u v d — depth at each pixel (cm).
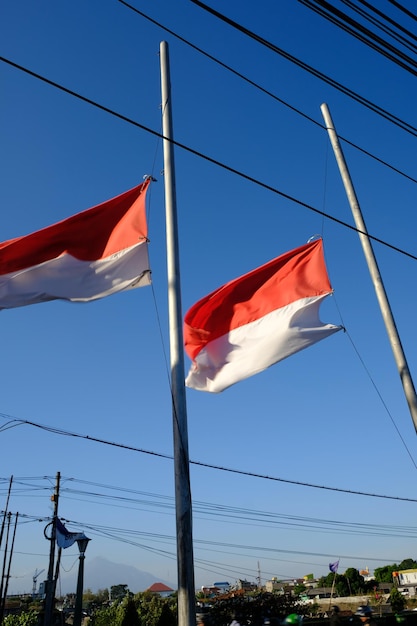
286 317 1055
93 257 1002
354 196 1188
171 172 998
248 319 1091
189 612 689
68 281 977
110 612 3638
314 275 1087
